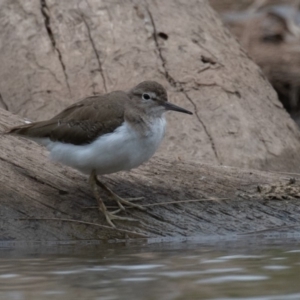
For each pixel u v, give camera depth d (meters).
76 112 12.73
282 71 25.00
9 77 18.89
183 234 13.09
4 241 12.67
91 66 18.86
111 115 12.50
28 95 18.50
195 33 19.75
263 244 12.48
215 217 13.44
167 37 19.45
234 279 10.23
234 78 19.20
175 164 14.90
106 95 13.04
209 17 20.59
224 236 13.12
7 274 10.59
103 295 9.55
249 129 18.11
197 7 20.55
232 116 18.22
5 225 12.85
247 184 14.39
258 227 13.33
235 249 12.11
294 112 24.64
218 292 9.64
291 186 14.34
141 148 12.67
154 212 13.40
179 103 18.16
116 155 12.53
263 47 26.39
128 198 13.61
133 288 9.84
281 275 10.42
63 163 13.02
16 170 13.80
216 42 19.88
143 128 12.60
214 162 17.17
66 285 10.01
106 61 18.91
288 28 27.34
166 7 20.03
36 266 11.07
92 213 13.19
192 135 17.62
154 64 18.86
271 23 27.81
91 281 10.17
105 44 19.17
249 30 27.19
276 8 28.61
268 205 13.78
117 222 13.09
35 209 13.13
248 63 20.14
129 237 12.95
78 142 12.64
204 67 19.05
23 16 19.66
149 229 13.09
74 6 19.72
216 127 17.89
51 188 13.59
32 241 12.73
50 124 12.88
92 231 12.95
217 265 11.01
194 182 14.29
